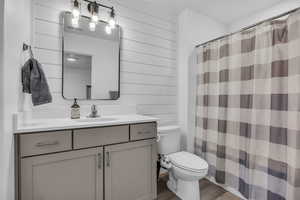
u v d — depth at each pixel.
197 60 2.23
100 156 1.30
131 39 2.01
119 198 1.41
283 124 1.33
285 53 1.32
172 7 2.21
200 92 2.17
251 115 1.57
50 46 1.53
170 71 2.35
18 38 1.07
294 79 1.24
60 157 1.14
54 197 1.12
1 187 0.83
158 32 2.23
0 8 0.82
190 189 1.63
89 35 1.73
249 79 1.59
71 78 1.63
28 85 1.21
